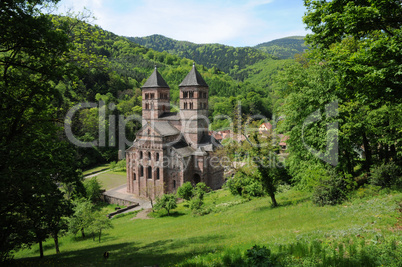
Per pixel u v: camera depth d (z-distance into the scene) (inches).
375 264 432.1
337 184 1088.8
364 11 585.9
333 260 451.2
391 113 1011.3
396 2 579.5
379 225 653.3
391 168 1087.6
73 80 829.2
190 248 844.0
